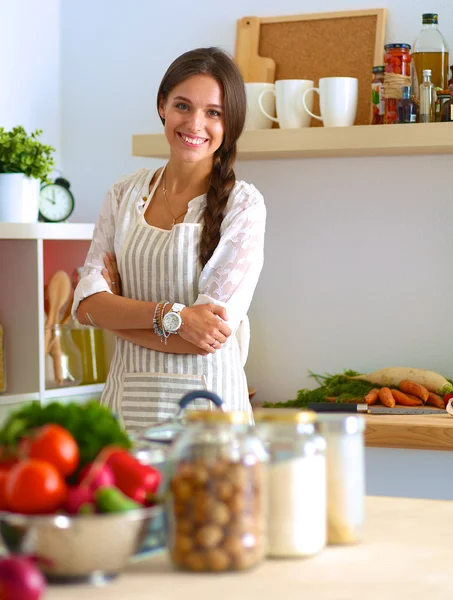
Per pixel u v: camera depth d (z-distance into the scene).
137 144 3.31
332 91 3.06
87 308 2.54
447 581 1.18
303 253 3.39
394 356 3.28
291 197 3.40
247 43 3.43
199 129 2.51
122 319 2.48
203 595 1.12
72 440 1.21
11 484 1.15
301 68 3.37
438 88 2.99
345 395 3.13
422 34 3.03
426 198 3.22
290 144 3.11
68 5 3.76
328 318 3.36
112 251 2.68
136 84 3.65
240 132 2.59
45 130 3.73
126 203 2.65
